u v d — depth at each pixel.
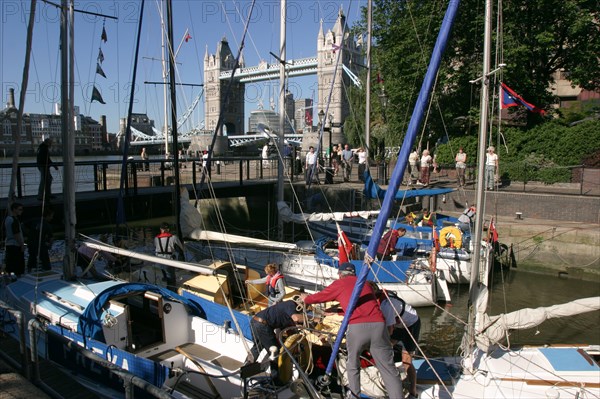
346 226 16.42
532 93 22.28
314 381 6.09
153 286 7.46
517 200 17.66
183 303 7.61
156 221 18.66
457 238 13.72
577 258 15.05
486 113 5.83
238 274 9.15
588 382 5.63
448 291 12.91
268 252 12.84
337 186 21.06
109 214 16.38
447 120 24.03
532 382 5.68
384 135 26.42
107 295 6.93
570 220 16.75
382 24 24.17
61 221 15.29
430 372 6.02
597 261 14.70
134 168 17.64
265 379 5.70
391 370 4.62
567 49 22.48
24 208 14.05
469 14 20.11
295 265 12.42
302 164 26.45
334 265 12.09
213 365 6.68
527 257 15.84
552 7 20.73
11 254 9.39
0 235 12.02
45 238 9.82
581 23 20.42
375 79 27.72
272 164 28.30
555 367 5.90
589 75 21.97
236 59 13.56
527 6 21.00
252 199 26.03
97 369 6.45
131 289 7.20
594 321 11.22
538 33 20.88
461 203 19.12
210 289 8.59
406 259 13.21
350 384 4.77
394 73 23.66
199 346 7.45
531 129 21.12
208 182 11.14
